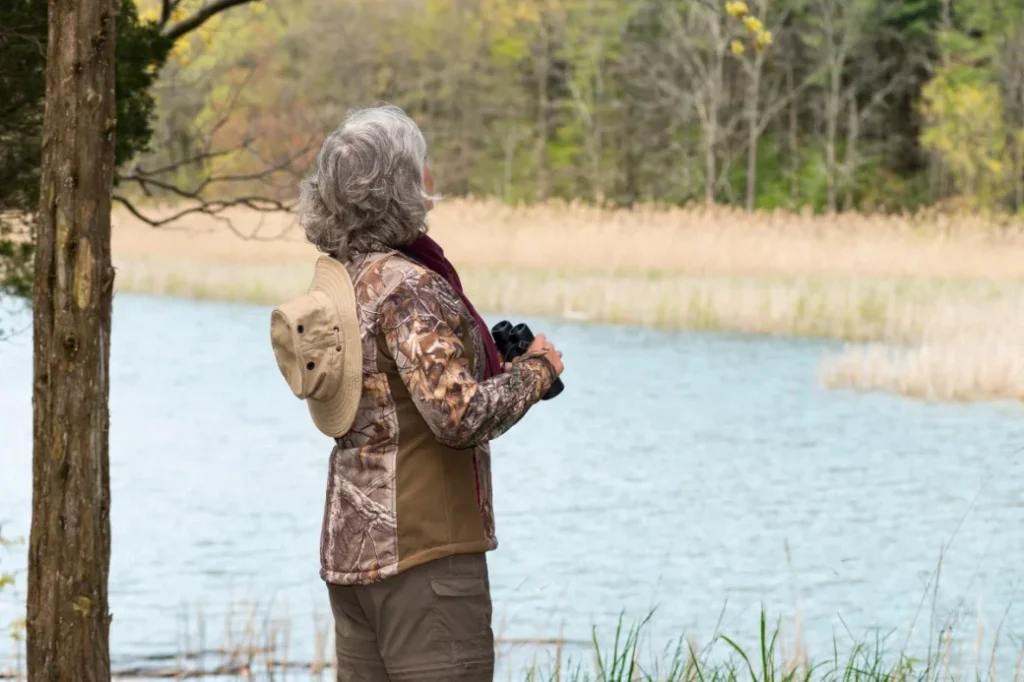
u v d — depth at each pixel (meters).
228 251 59.31
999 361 26.67
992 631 11.85
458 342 4.70
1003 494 17.95
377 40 94.56
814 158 96.50
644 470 19.83
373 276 4.81
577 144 103.06
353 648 5.07
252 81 49.44
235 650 11.17
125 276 52.22
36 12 10.07
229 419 24.80
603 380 29.05
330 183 4.86
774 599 13.09
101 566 5.70
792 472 19.56
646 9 99.38
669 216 56.88
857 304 39.06
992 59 88.44
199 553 15.27
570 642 11.51
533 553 15.02
